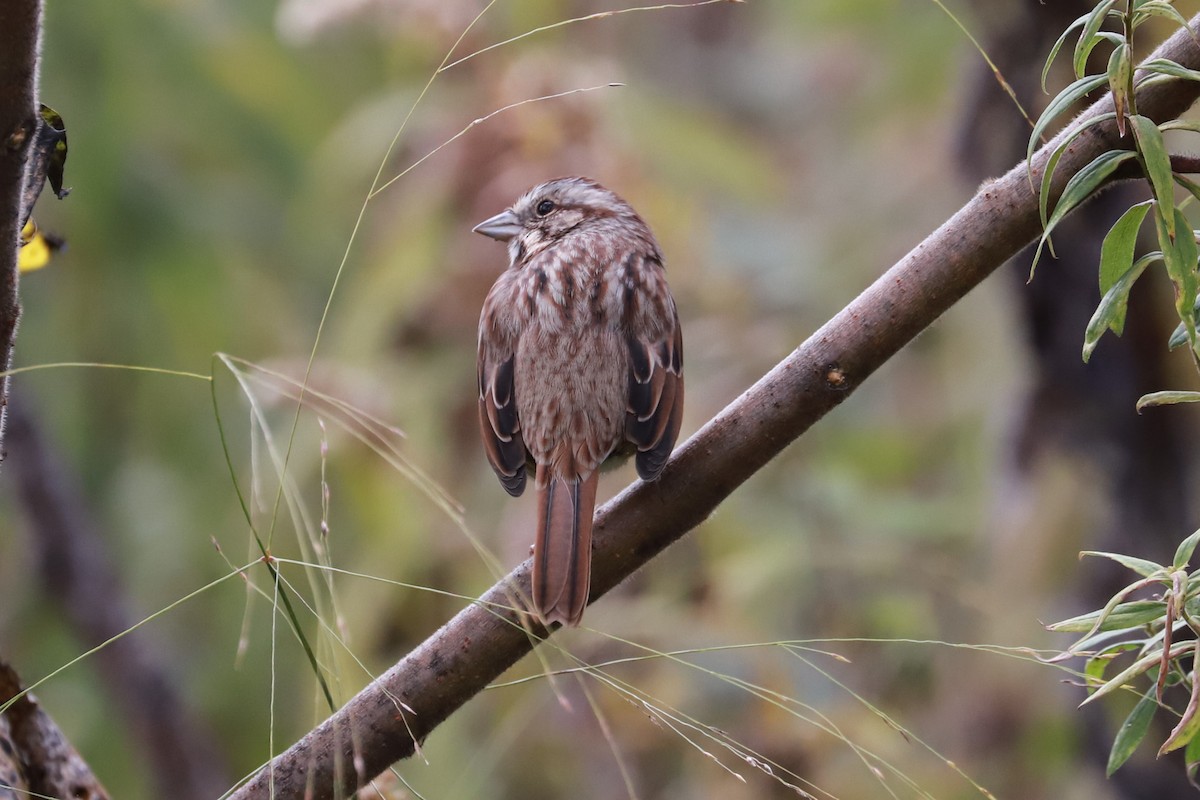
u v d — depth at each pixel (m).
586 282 6.62
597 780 10.38
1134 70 3.90
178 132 10.23
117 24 9.87
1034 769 10.21
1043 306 8.61
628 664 9.90
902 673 10.69
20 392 10.77
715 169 11.20
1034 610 9.59
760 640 9.85
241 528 11.03
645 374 6.52
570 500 6.19
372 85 11.16
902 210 12.99
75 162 9.79
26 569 11.61
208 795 11.52
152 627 11.59
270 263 10.55
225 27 10.34
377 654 9.85
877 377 12.77
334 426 9.47
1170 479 8.53
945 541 11.09
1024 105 8.57
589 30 12.47
